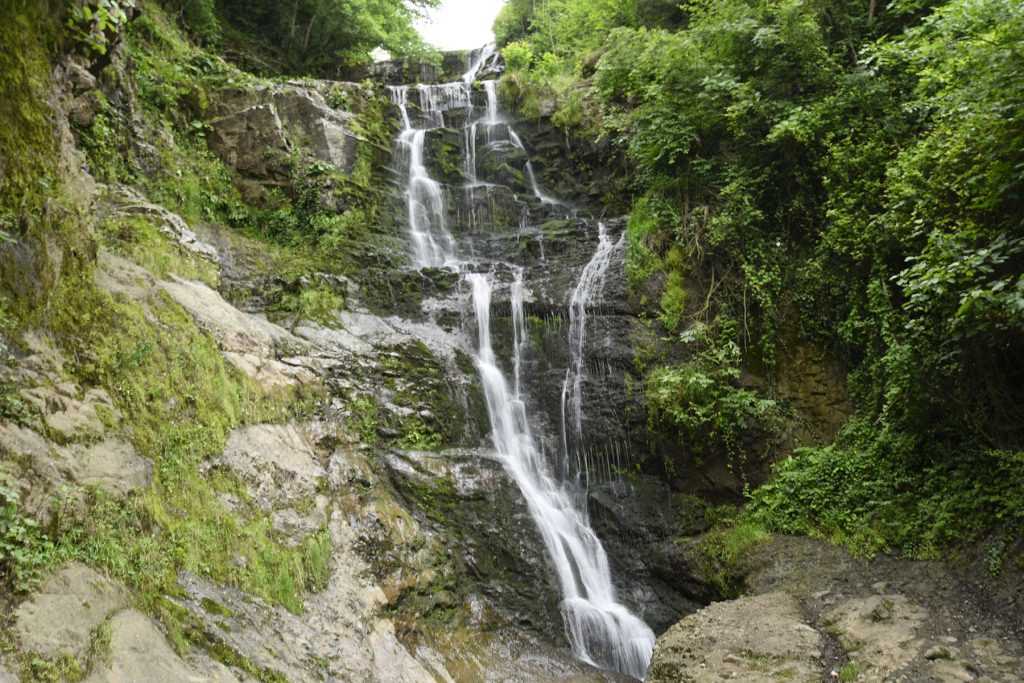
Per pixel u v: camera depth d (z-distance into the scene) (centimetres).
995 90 704
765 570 940
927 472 913
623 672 927
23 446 511
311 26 2158
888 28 1327
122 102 1162
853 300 1115
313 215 1387
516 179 1717
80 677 424
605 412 1157
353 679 636
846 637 743
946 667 654
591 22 2144
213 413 757
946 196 826
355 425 984
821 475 1010
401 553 845
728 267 1231
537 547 1001
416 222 1537
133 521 564
